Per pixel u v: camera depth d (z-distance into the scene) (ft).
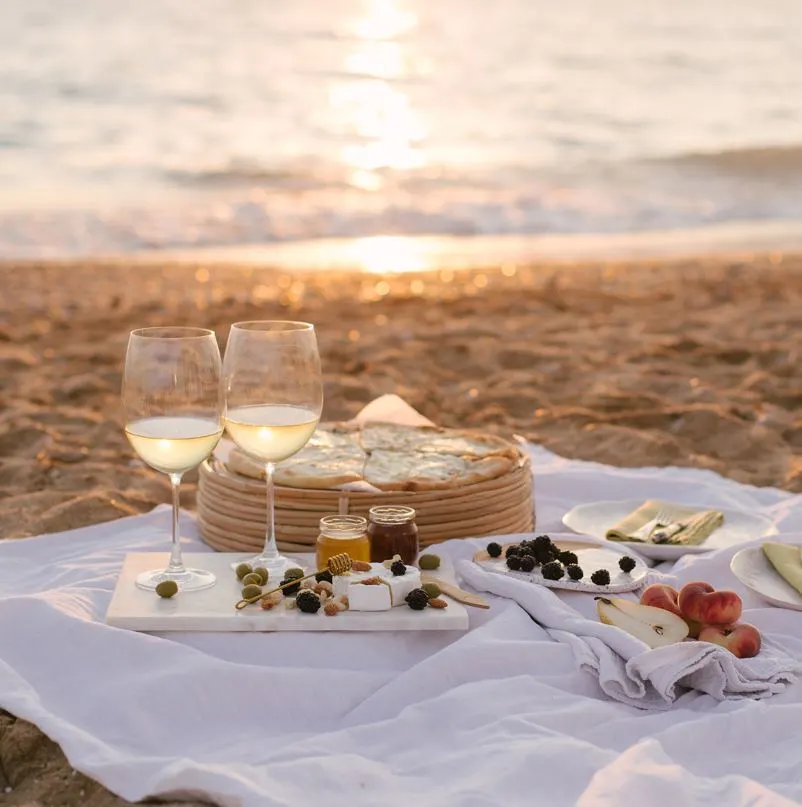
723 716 4.34
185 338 4.71
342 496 5.25
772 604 5.06
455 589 4.87
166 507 6.23
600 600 4.78
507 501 5.51
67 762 4.35
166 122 31.96
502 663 4.58
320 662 4.64
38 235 19.44
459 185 26.08
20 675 4.55
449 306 14.51
